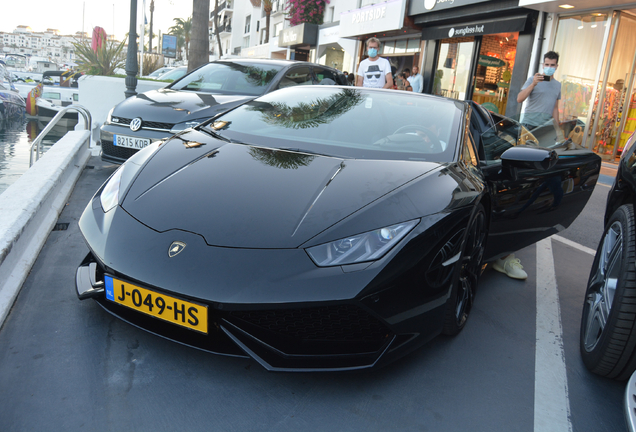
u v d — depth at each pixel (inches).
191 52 535.5
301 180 74.8
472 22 462.3
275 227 65.0
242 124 101.3
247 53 1347.2
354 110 103.5
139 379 65.4
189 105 177.9
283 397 64.9
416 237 66.2
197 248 63.6
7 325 74.9
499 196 95.9
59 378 63.7
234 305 58.9
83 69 505.0
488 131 111.6
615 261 76.0
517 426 64.1
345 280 60.6
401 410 64.4
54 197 135.6
